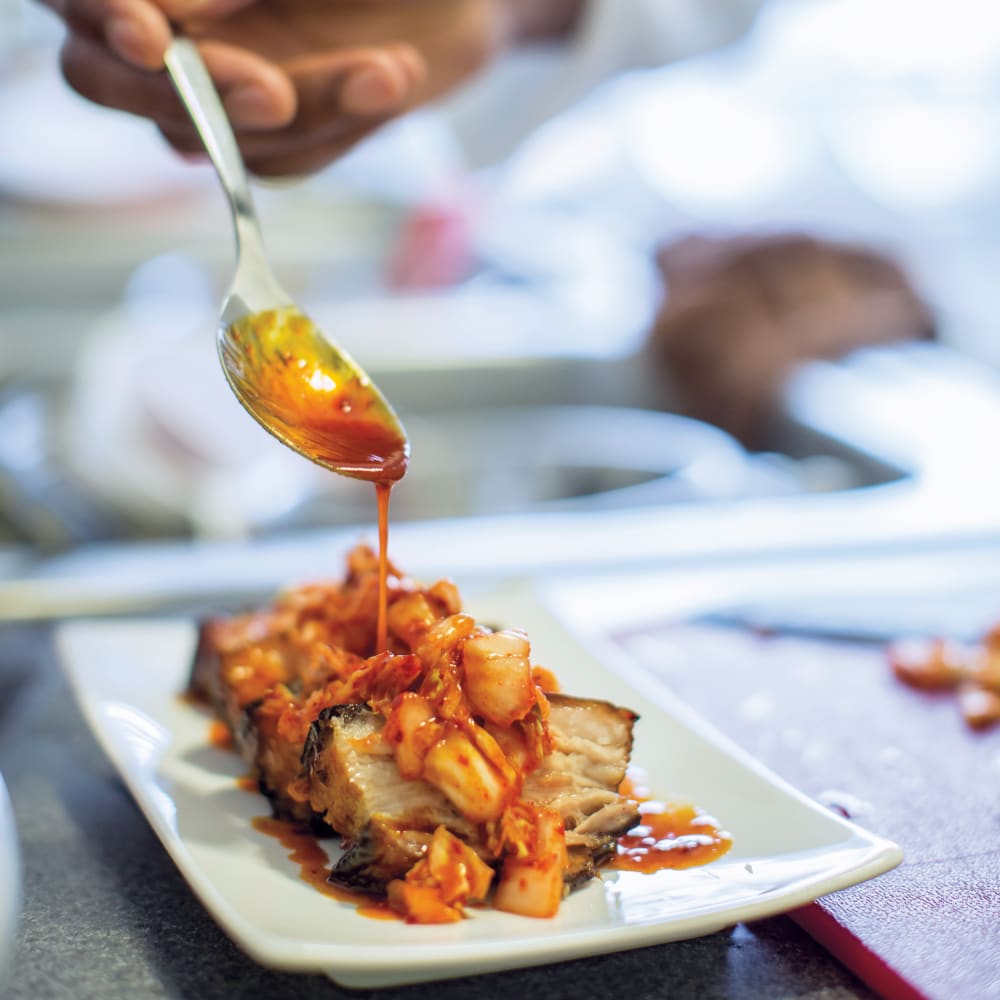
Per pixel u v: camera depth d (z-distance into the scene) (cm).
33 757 59
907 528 79
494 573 73
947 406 103
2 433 111
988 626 66
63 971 48
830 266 125
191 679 60
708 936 49
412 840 49
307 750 51
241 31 71
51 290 168
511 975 48
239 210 57
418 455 100
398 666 51
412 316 139
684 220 175
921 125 168
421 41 77
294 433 54
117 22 57
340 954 45
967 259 164
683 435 102
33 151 174
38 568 75
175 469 101
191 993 47
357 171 191
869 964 48
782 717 61
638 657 65
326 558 75
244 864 50
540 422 113
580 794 50
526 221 194
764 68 173
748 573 73
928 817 54
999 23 159
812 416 104
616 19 101
